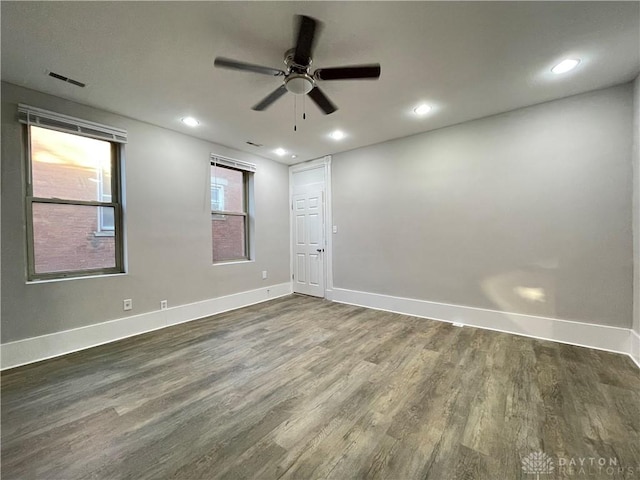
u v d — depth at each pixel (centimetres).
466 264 337
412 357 252
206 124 331
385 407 181
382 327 333
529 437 153
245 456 143
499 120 309
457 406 181
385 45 195
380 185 407
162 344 287
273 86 246
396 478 129
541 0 156
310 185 498
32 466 137
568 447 146
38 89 248
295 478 129
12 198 241
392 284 401
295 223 525
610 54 205
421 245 372
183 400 191
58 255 273
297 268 525
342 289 458
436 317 362
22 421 170
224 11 163
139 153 321
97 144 299
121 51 197
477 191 327
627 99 247
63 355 262
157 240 338
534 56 207
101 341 289
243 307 432
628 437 152
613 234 256
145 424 167
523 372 222
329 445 150
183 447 149
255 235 463
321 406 183
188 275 369
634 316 246
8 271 239
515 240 305
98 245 299
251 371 230
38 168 259
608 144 256
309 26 164
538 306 293
